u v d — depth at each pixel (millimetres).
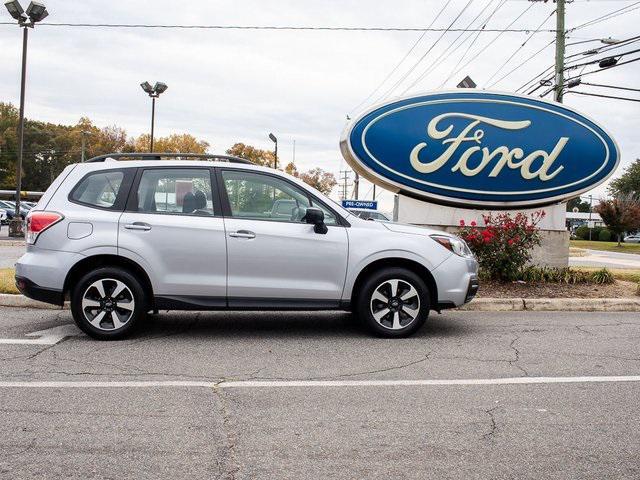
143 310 6695
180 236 6648
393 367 5715
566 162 11836
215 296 6719
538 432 4055
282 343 6707
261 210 6914
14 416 4227
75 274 6785
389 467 3475
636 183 92062
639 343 6879
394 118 11570
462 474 3398
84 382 5070
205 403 4574
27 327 7289
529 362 5945
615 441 3910
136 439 3836
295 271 6793
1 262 14680
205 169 6898
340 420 4238
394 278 6949
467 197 11703
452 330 7562
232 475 3338
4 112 112188
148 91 33469
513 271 10844
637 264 23203
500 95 11750
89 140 110062
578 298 9656
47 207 6672
